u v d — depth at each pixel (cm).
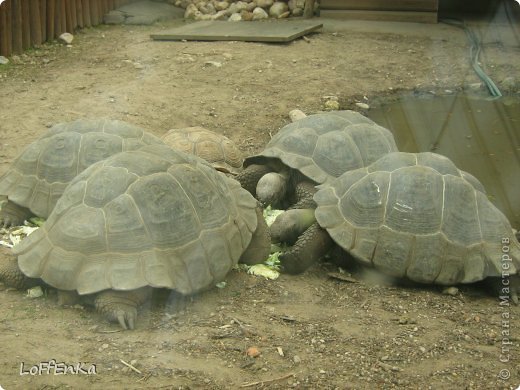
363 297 457
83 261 416
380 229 469
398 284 473
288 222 478
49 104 688
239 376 389
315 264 483
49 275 418
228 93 735
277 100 723
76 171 487
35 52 837
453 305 457
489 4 812
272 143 546
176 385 381
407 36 847
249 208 468
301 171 518
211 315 427
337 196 486
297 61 811
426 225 467
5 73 767
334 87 747
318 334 420
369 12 910
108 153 489
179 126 664
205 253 431
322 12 967
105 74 773
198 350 402
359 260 470
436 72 746
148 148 462
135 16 978
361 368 399
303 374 392
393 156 495
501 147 609
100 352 396
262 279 463
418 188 473
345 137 534
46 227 432
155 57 827
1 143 609
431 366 405
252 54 834
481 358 412
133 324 412
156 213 425
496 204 531
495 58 754
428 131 633
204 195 443
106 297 412
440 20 856
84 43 877
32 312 421
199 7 1052
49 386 377
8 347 397
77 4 907
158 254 420
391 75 764
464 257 468
